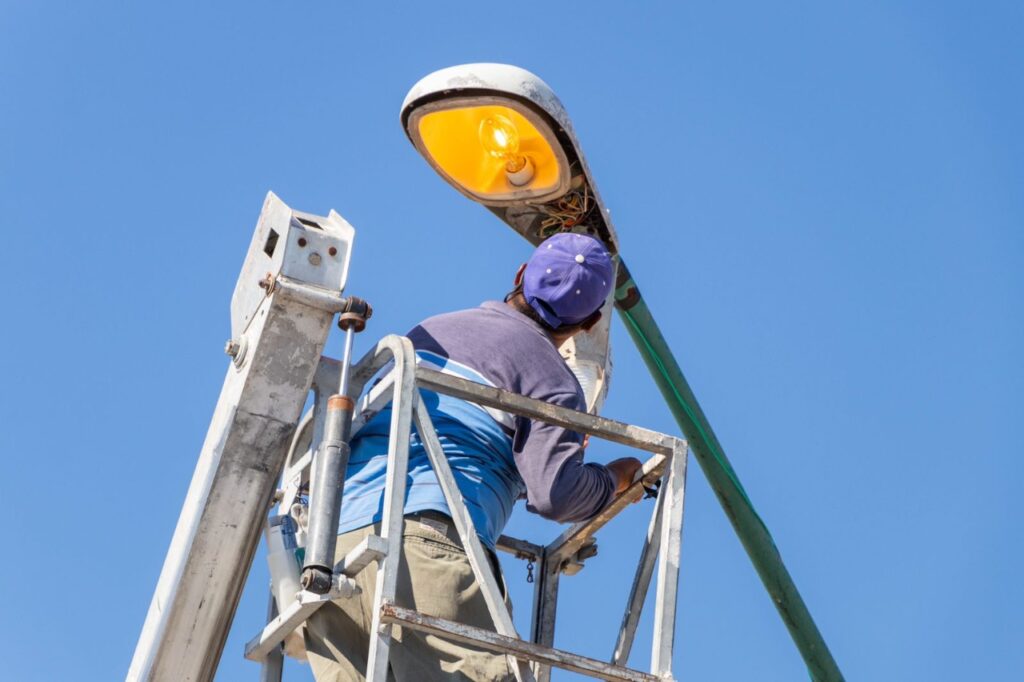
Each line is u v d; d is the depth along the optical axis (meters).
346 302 9.18
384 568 8.56
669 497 9.58
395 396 9.09
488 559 9.34
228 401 9.45
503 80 10.88
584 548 10.95
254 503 9.41
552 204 11.82
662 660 9.07
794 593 11.91
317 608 9.09
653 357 11.82
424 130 11.47
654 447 9.66
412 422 9.47
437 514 9.24
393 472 8.83
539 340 9.96
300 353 9.26
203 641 9.62
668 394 11.83
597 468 9.66
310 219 9.48
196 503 9.46
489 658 9.01
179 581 9.45
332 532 8.77
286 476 10.22
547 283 10.20
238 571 9.52
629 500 10.15
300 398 9.35
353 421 9.63
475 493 9.41
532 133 11.41
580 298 10.20
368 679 8.31
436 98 11.09
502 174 11.65
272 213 9.49
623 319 11.85
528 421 9.54
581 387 10.38
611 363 11.75
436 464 9.09
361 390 9.95
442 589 9.03
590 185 11.55
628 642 9.66
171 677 9.67
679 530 9.48
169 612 9.50
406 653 8.93
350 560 8.73
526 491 9.73
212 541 9.42
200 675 9.71
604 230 11.79
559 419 9.45
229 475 9.34
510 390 9.66
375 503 9.37
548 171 11.55
